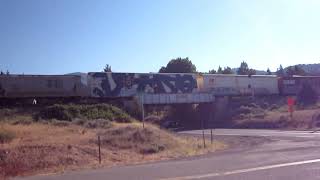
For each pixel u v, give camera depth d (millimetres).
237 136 51531
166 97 94812
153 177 15398
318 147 26672
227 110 102375
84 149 26484
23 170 20266
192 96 98875
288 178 14391
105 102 85438
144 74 92812
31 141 30234
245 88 108188
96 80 85188
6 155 22297
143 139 32875
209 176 15211
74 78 81938
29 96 76938
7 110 67625
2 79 74750
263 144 35250
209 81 103250
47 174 18266
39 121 56094
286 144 32156
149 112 109000
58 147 25359
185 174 15914
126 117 70438
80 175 16984
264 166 17656
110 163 23000
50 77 79250
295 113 81875
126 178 15453
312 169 16438
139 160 24703
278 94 112750
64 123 52938
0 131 32875
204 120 100062
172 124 88875
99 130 41406
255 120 84250
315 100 104938
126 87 89562
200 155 25766
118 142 31266
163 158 25562
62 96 80375
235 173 15812
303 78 116062
